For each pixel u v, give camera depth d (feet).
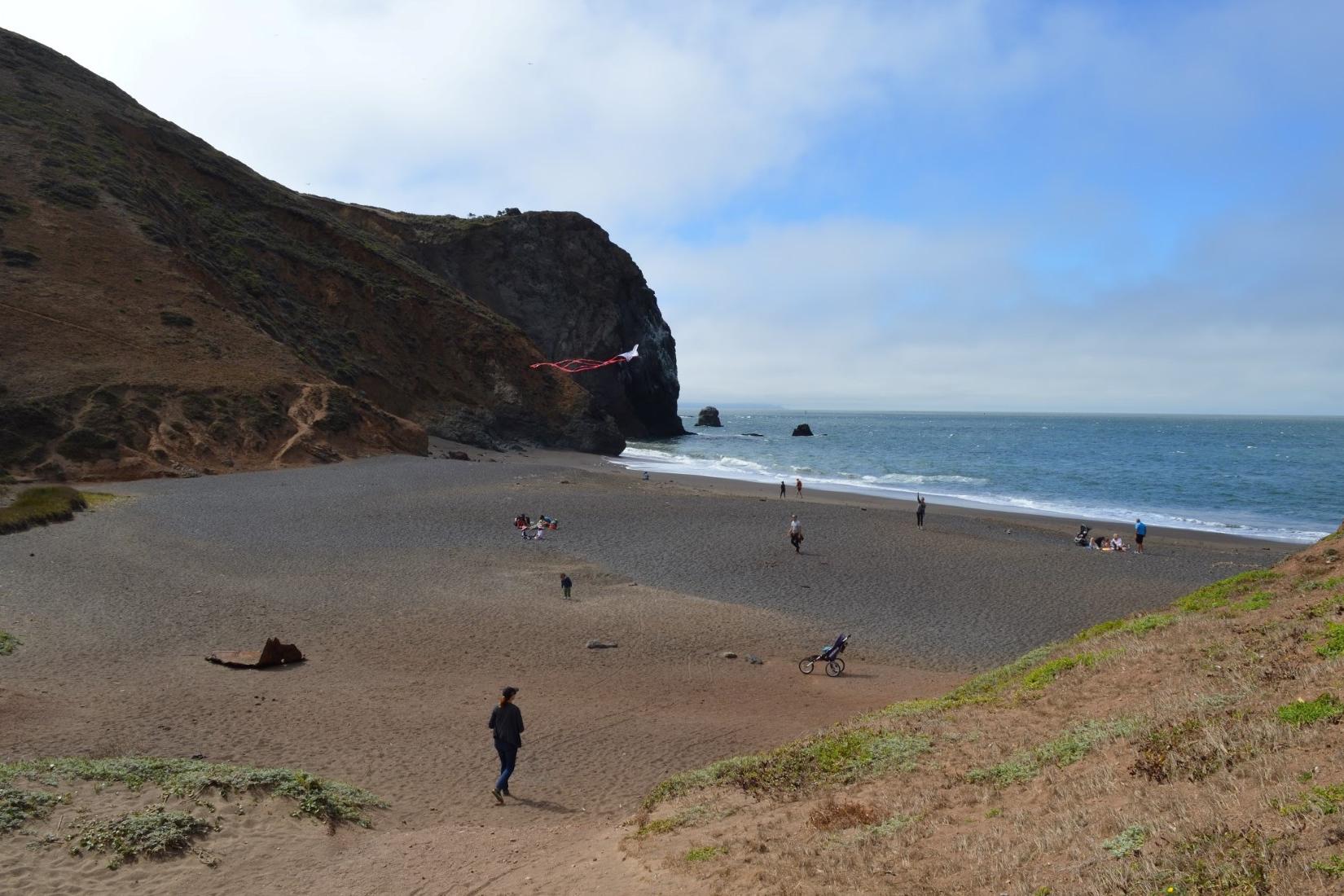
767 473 265.95
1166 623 45.91
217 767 40.04
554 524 128.88
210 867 31.60
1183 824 21.04
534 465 229.04
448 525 132.46
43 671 60.75
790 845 27.94
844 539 131.64
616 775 47.19
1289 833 18.65
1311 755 22.41
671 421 468.34
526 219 400.06
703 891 25.70
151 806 34.86
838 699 62.80
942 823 27.25
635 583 101.30
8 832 31.24
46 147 246.47
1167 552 131.13
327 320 280.10
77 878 29.58
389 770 47.09
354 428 216.74
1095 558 121.90
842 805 30.83
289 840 34.50
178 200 277.23
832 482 244.01
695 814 33.65
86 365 192.34
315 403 215.92
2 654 63.52
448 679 65.51
